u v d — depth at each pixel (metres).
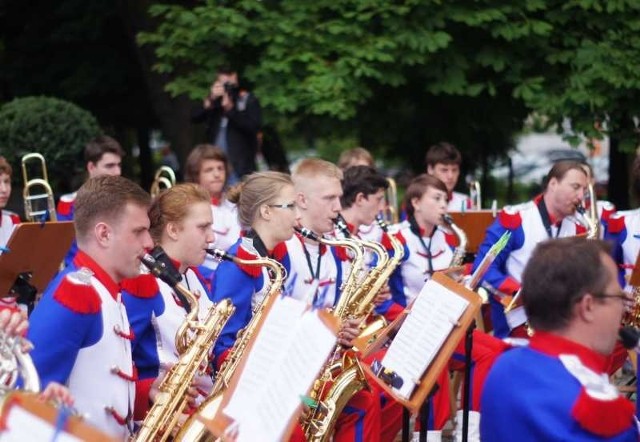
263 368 4.33
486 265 6.48
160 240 5.78
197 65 14.31
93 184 4.86
